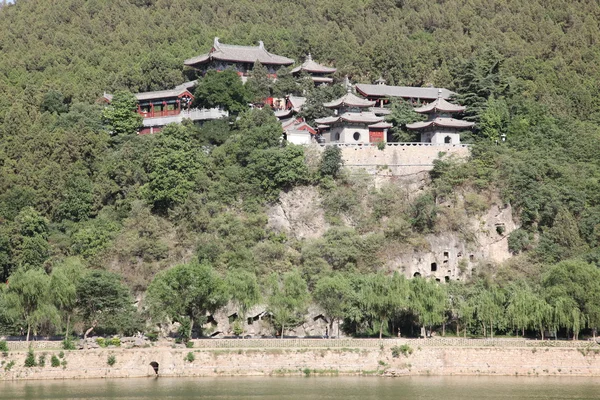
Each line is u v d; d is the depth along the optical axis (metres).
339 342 199.62
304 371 194.62
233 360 194.38
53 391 175.00
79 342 196.00
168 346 196.62
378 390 180.00
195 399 168.88
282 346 198.25
